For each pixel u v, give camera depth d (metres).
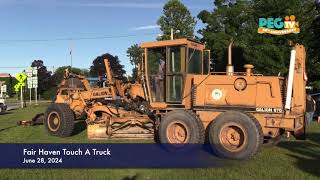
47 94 87.19
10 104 60.38
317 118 24.08
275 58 30.11
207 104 12.77
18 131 18.25
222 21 44.22
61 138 15.89
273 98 12.16
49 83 94.38
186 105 13.38
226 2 45.06
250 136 11.35
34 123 20.56
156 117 14.10
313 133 17.16
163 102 13.84
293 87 12.49
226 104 12.56
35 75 51.56
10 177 9.48
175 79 13.61
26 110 38.81
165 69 13.77
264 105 12.22
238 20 42.47
